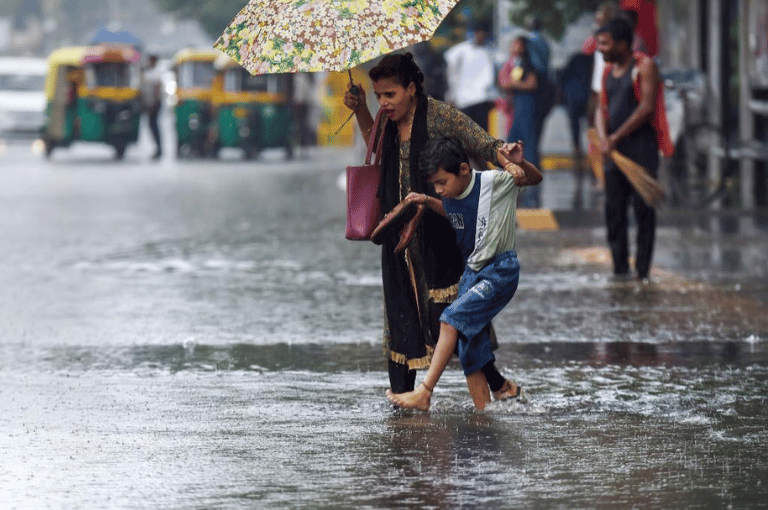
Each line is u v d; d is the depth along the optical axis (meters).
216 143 82.44
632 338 21.09
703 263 30.08
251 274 29.44
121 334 21.97
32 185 59.34
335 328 22.33
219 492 12.64
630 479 12.95
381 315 23.69
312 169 71.69
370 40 14.77
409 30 14.88
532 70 45.22
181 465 13.63
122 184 59.84
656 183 26.64
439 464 13.55
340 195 52.75
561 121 59.91
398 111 15.55
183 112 83.31
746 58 48.88
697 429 15.03
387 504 12.21
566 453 13.96
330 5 14.94
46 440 14.75
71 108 83.25
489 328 15.97
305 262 31.59
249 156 82.31
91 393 17.33
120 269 30.50
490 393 16.73
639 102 26.94
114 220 42.53
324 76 101.44
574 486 12.73
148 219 42.84
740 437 14.63
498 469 13.34
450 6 15.22
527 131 45.34
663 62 60.41
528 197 45.97
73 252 33.94
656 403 16.42
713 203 44.34
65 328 22.58
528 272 28.89
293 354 20.03
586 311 23.75
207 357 19.86
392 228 15.29
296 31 14.84
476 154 15.65
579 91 55.50
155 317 23.64
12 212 45.56
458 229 15.41
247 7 15.45
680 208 42.59
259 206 47.66
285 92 81.94
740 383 17.64
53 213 45.19
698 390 17.20
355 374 18.45
